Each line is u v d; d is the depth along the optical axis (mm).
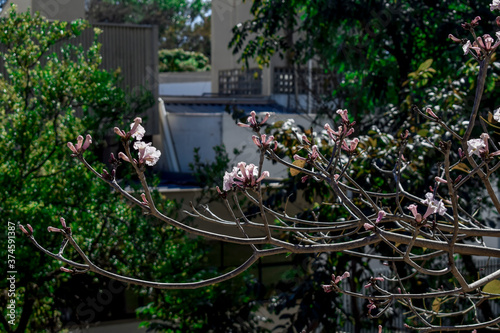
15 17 7727
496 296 3193
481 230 2539
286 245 2221
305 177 2523
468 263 8328
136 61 12836
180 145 15656
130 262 8305
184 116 15453
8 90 7855
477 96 2330
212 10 16969
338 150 2393
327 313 7035
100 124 8477
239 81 17703
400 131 6809
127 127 8164
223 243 10469
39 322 8641
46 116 7906
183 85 22250
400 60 8938
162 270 8328
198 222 9680
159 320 10039
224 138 14461
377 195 2949
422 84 7516
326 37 9719
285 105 16719
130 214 8297
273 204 7887
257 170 2150
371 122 8938
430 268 7664
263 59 10883
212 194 9148
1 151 7438
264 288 7699
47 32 8078
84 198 7922
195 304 8281
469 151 2215
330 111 10523
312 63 15055
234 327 8570
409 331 8172
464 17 8562
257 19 10461
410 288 7273
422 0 8961
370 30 9156
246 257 10805
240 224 2295
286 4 9922
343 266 7117
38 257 7324
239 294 8648
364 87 9352
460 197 6816
